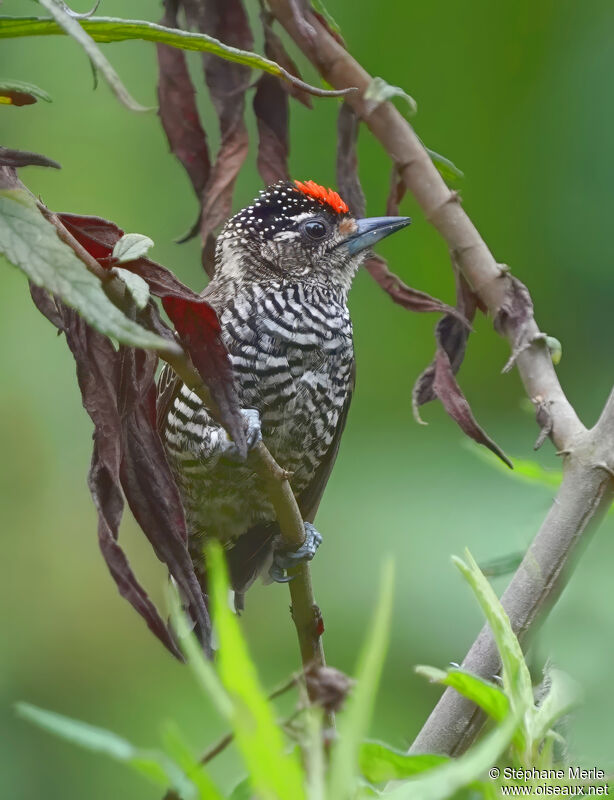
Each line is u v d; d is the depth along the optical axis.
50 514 14.68
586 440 5.72
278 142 7.43
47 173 14.38
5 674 13.73
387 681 11.41
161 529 4.77
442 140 14.03
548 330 13.51
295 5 6.88
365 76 6.88
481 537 11.78
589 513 5.56
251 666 2.79
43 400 14.78
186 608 5.03
